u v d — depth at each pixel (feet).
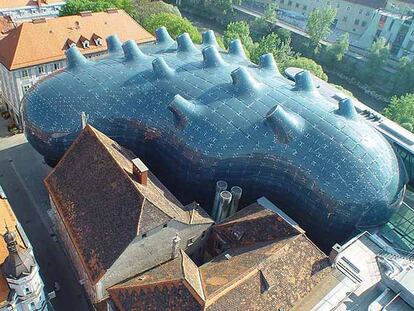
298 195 196.75
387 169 190.29
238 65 240.32
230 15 530.27
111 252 147.64
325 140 192.44
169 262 158.81
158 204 157.07
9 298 139.13
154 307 136.15
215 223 182.39
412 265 163.02
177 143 204.54
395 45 444.96
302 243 156.66
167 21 362.74
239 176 202.28
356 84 437.17
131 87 218.18
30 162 255.91
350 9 497.87
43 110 211.61
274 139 196.24
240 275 139.23
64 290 186.39
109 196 159.63
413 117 316.81
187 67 229.86
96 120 210.59
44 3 344.08
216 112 204.03
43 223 217.15
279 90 215.10
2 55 266.98
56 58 273.54
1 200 164.86
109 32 302.66
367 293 156.56
